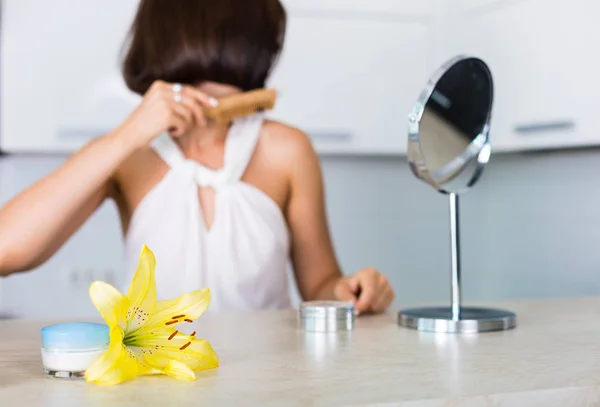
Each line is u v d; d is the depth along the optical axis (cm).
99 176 170
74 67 281
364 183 360
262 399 103
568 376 111
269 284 189
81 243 328
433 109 142
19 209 168
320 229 200
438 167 143
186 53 181
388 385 108
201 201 187
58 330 111
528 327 142
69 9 279
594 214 292
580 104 249
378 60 306
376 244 362
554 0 257
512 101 279
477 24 291
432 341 131
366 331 139
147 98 175
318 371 113
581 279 301
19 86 277
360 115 306
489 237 361
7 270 168
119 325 110
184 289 182
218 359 119
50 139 281
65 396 104
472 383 108
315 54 299
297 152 198
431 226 370
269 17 186
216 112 179
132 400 103
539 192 326
